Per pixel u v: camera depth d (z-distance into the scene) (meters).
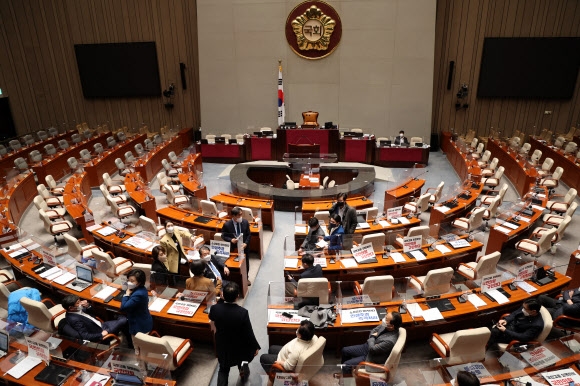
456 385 4.14
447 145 17.88
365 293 6.17
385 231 9.15
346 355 5.47
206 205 10.23
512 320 5.57
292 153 15.13
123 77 19.95
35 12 19.11
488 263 7.07
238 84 18.86
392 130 18.66
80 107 20.83
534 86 17.58
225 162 17.39
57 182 14.74
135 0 18.81
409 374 4.84
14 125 20.55
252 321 7.00
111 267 7.32
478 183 12.12
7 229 8.59
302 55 18.02
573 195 10.50
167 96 20.11
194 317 5.84
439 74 18.38
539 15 16.77
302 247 8.09
